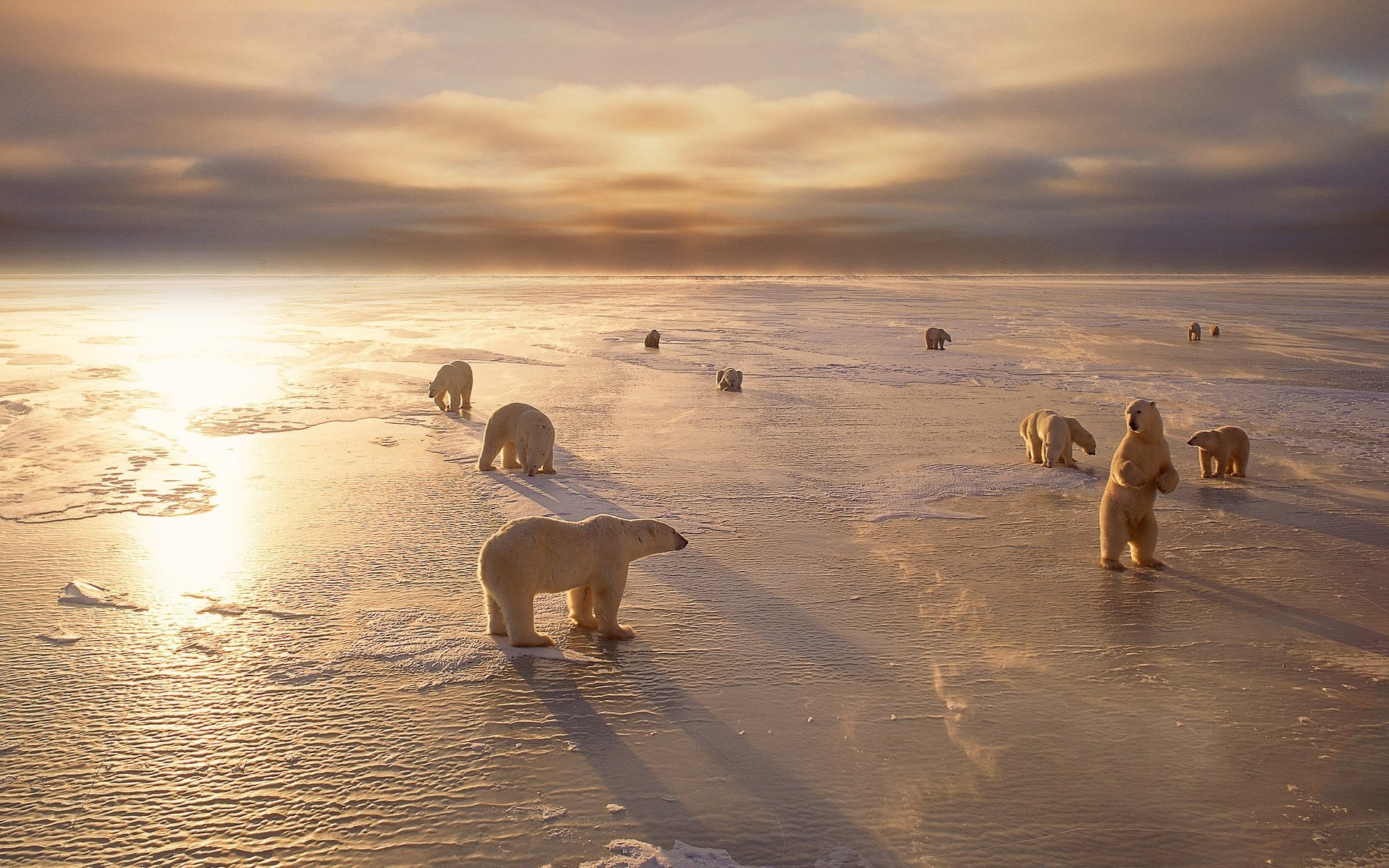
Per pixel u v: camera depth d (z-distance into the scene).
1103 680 5.98
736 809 4.42
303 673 5.95
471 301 71.50
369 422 16.09
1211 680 5.99
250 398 18.58
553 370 24.75
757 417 17.17
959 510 10.52
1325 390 21.31
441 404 17.33
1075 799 4.54
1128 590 7.80
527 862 3.99
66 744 5.02
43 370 22.52
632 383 22.33
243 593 7.45
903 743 5.10
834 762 4.88
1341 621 7.08
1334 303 70.19
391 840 4.16
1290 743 5.14
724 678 5.95
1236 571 8.34
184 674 5.92
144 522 9.56
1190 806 4.50
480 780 4.68
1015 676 6.02
